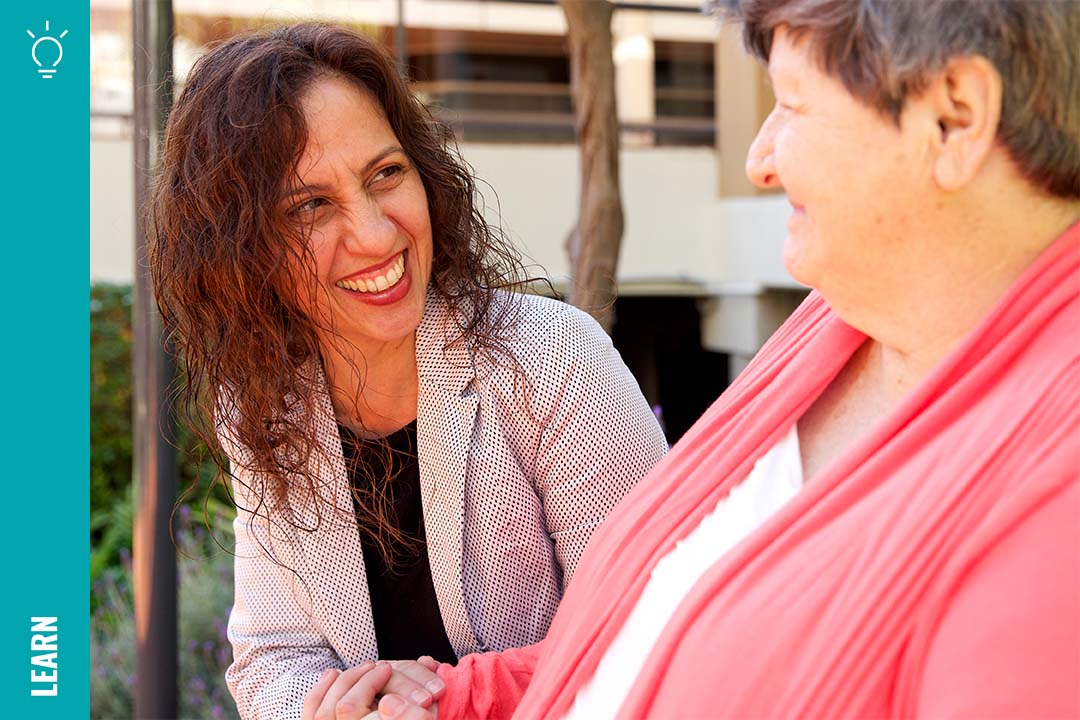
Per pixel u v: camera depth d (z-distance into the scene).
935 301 0.61
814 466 0.73
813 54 0.59
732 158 6.78
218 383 1.32
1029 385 0.56
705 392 7.03
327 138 1.15
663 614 0.73
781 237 6.22
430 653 1.38
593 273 2.55
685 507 0.76
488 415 1.27
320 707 1.16
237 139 1.15
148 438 2.47
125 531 4.96
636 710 0.65
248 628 1.40
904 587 0.54
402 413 1.33
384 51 1.21
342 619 1.34
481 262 1.35
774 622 0.59
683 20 7.02
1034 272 0.58
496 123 6.85
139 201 2.15
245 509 1.36
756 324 6.49
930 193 0.58
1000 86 0.54
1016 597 0.50
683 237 6.96
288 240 1.17
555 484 1.28
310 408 1.29
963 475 0.54
